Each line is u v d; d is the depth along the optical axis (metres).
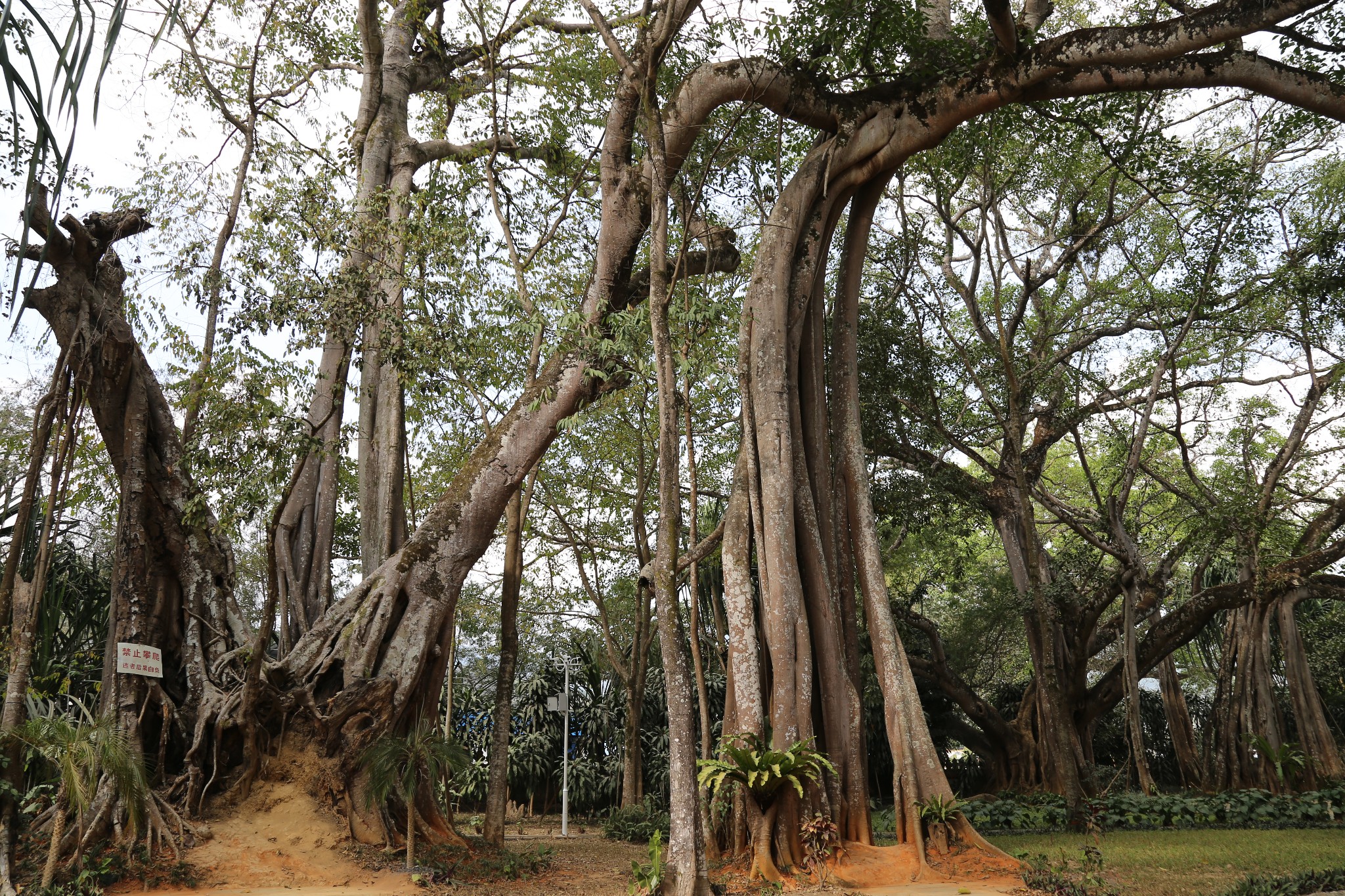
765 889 9.63
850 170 13.78
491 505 13.28
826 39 13.54
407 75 18.66
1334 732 26.14
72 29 3.53
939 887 9.94
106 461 14.20
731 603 11.97
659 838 9.12
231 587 12.79
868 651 23.44
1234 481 19.92
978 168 18.91
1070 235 20.91
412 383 13.78
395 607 12.77
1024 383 19.22
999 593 26.80
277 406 12.23
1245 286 18.64
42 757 10.55
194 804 10.95
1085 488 28.69
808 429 13.34
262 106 16.05
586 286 17.03
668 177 13.81
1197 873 10.27
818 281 13.85
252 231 12.65
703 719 11.99
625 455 20.03
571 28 17.03
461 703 23.44
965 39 13.71
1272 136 17.17
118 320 12.16
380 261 13.52
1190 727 24.03
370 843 11.28
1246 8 11.95
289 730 11.75
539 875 11.25
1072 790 15.27
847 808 11.62
